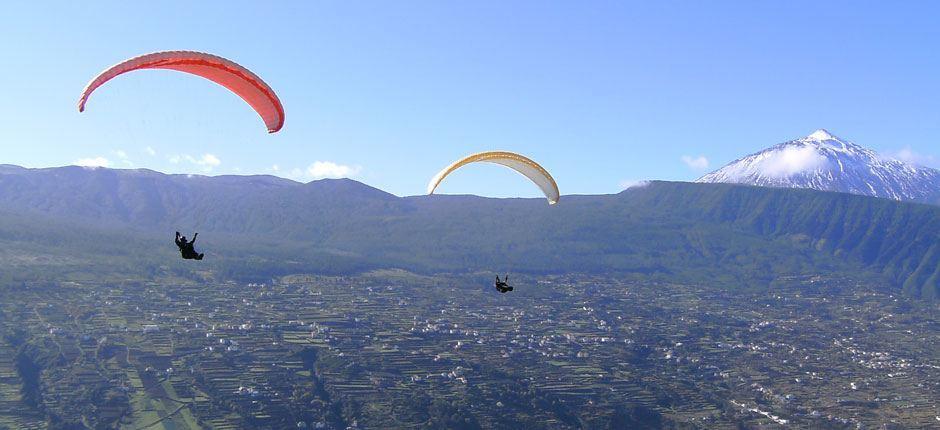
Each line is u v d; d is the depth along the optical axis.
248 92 44.69
